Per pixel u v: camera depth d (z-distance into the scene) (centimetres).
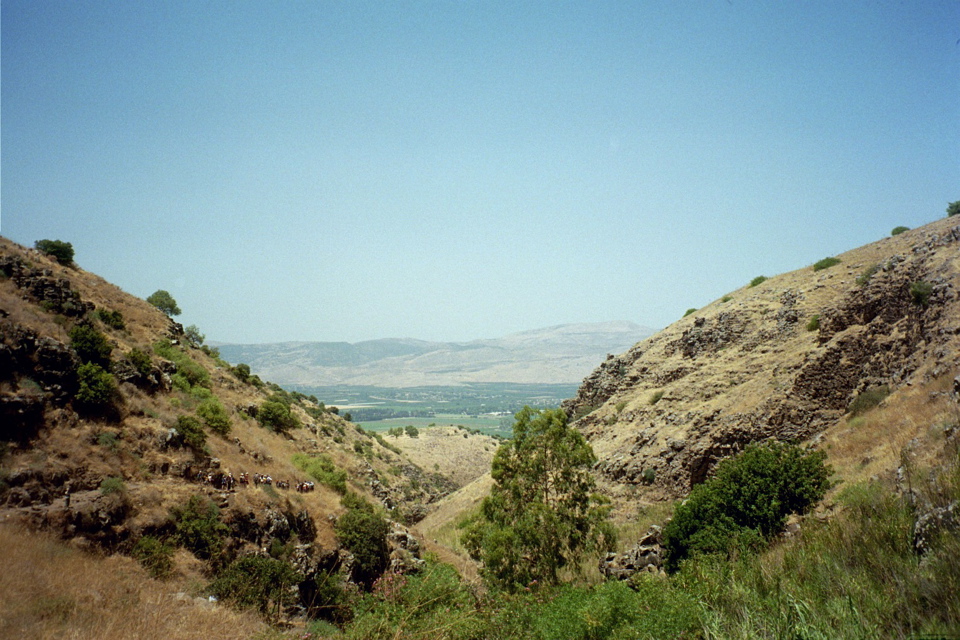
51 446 2969
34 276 4228
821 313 4603
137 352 4447
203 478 3566
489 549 2709
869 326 3975
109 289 6062
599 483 4769
